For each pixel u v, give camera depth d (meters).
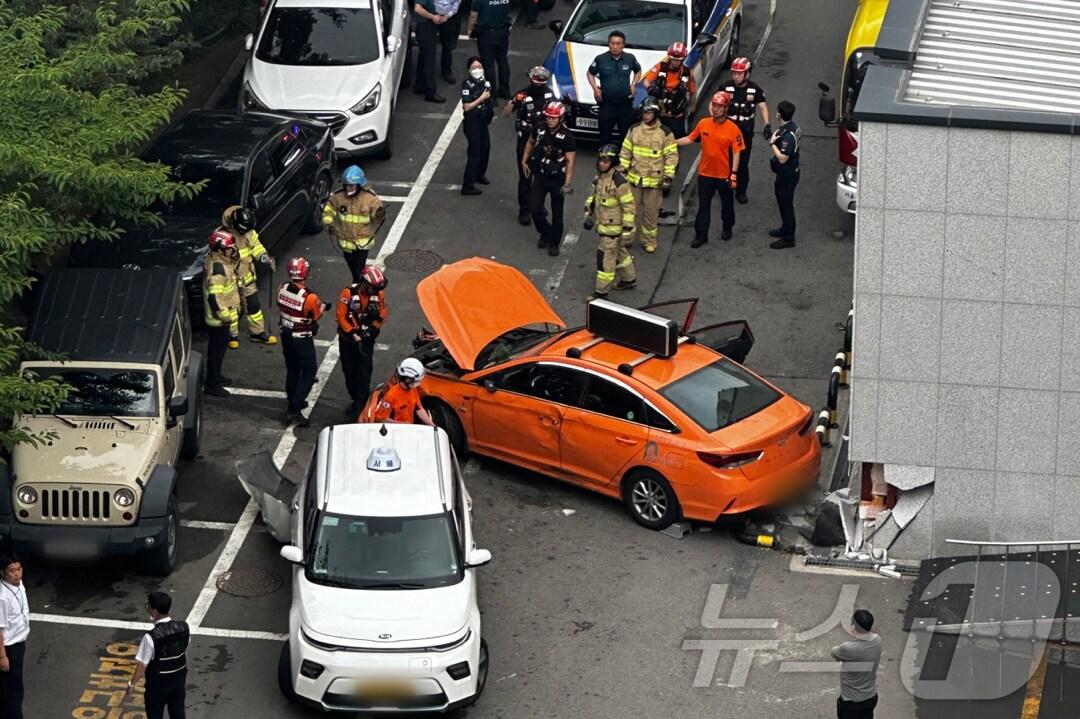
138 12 79.88
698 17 97.69
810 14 114.06
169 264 74.56
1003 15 66.62
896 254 57.28
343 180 77.69
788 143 82.44
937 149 55.81
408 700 51.53
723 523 62.09
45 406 61.03
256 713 53.31
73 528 58.50
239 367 76.06
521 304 69.38
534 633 57.66
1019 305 56.94
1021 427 58.31
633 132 82.75
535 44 108.94
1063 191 55.31
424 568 54.12
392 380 66.19
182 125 83.94
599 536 63.47
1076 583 58.34
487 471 68.19
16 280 59.50
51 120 66.88
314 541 54.75
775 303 80.06
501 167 94.31
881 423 59.41
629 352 65.44
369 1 95.38
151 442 60.53
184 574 60.91
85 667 55.44
